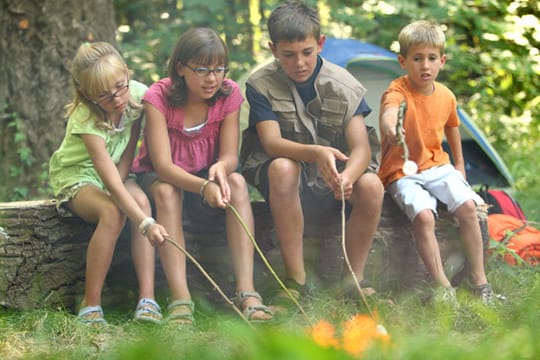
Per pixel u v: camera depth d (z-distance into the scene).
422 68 6.44
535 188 11.20
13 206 5.93
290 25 5.95
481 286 6.18
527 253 7.02
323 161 5.82
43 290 5.93
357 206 6.04
